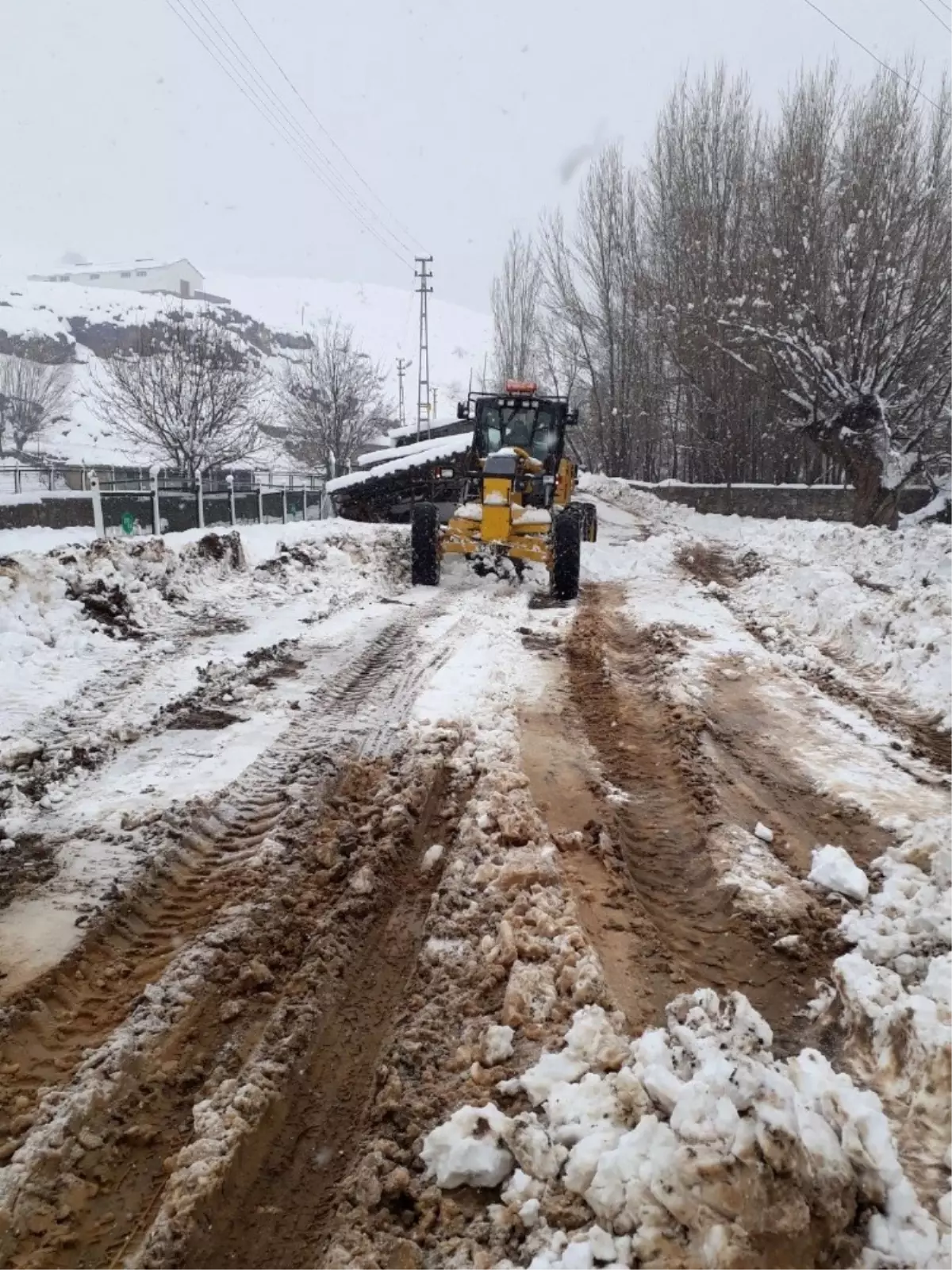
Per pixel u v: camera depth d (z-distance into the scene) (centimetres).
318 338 6981
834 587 959
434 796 456
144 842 394
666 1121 230
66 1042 280
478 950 324
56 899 349
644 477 3716
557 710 601
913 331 1967
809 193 2219
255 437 3173
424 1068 269
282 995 302
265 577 1002
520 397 1321
